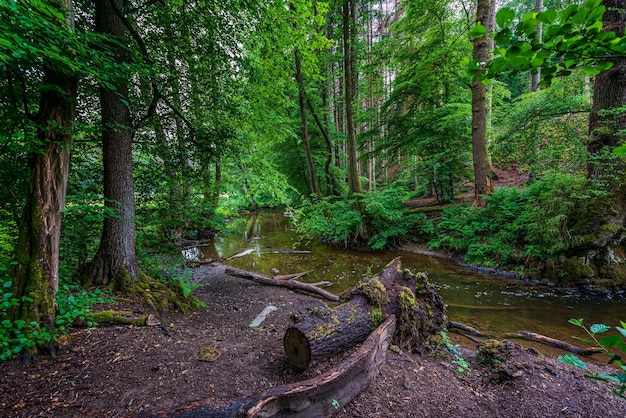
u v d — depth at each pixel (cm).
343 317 297
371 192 1223
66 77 305
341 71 1526
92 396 231
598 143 675
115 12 402
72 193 443
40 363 265
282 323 455
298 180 1780
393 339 338
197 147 572
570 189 717
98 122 436
